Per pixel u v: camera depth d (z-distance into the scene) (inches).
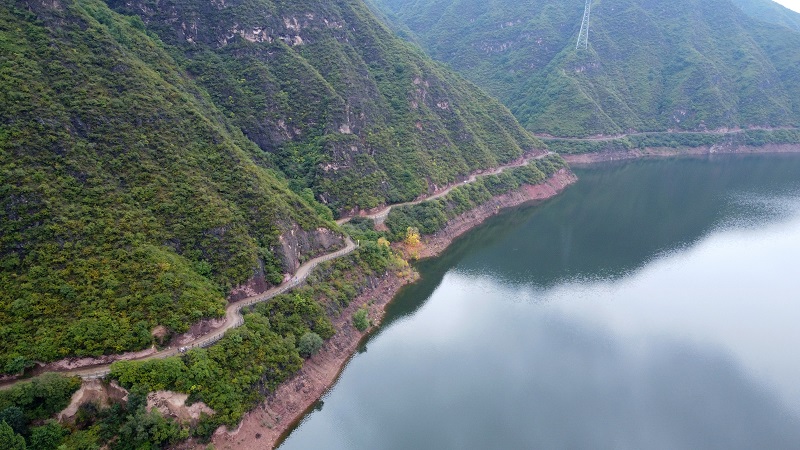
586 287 4554.6
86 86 3253.0
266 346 2881.4
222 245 3184.1
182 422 2370.8
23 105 2886.3
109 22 4188.0
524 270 4913.9
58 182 2787.9
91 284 2571.4
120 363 2374.5
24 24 3253.0
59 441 2156.7
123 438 2245.3
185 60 5044.3
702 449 2701.8
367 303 3902.6
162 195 3134.8
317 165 4864.7
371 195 5064.0
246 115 4982.8
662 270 4936.0
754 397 3117.6
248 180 3641.7
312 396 2974.9
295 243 3708.2
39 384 2172.7
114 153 3125.0
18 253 2502.5
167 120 3540.8
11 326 2317.9
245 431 2561.5
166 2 5275.6
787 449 2704.2
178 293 2753.4
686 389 3181.6
